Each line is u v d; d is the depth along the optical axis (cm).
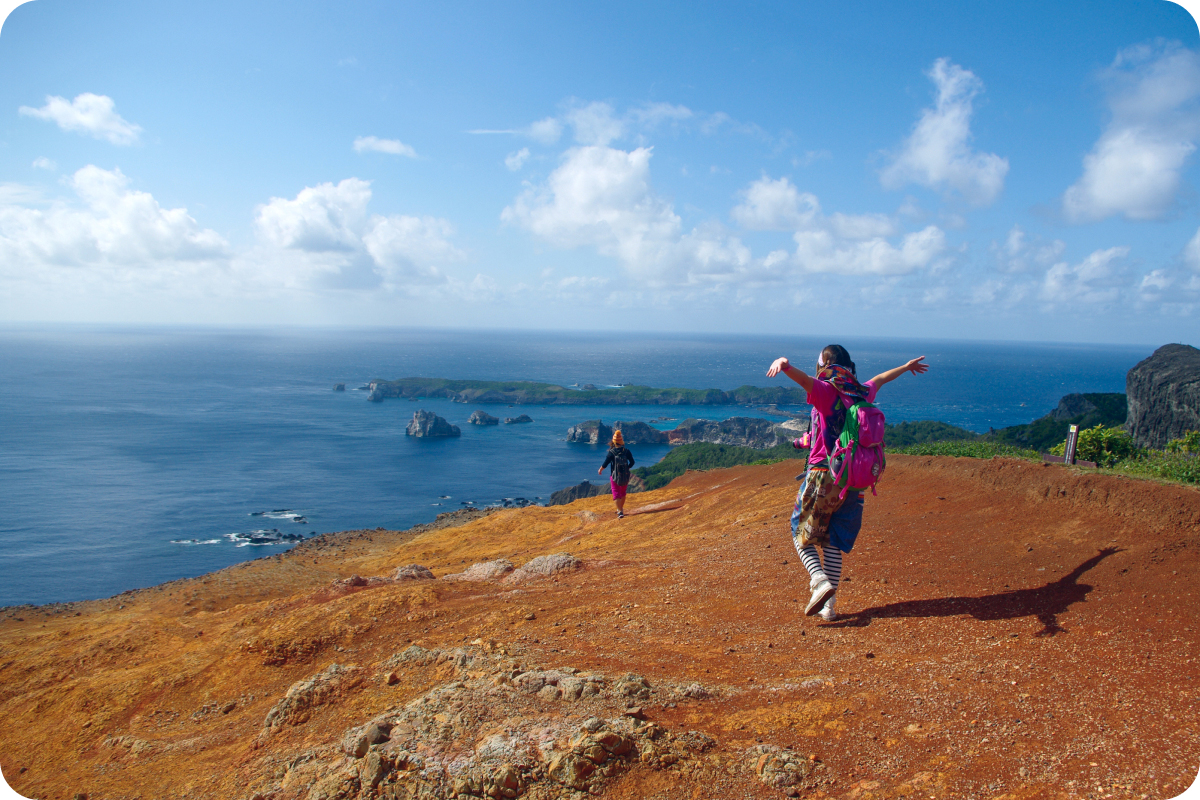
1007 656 391
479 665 455
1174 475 682
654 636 514
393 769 325
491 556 1305
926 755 301
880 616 489
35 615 1293
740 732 339
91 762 478
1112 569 484
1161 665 351
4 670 717
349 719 423
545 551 1228
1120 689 334
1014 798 262
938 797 267
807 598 559
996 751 296
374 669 482
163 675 596
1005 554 573
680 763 306
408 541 1833
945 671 383
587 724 327
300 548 1820
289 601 754
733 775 298
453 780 310
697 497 1385
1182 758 270
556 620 580
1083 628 412
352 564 1535
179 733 501
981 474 784
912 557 620
